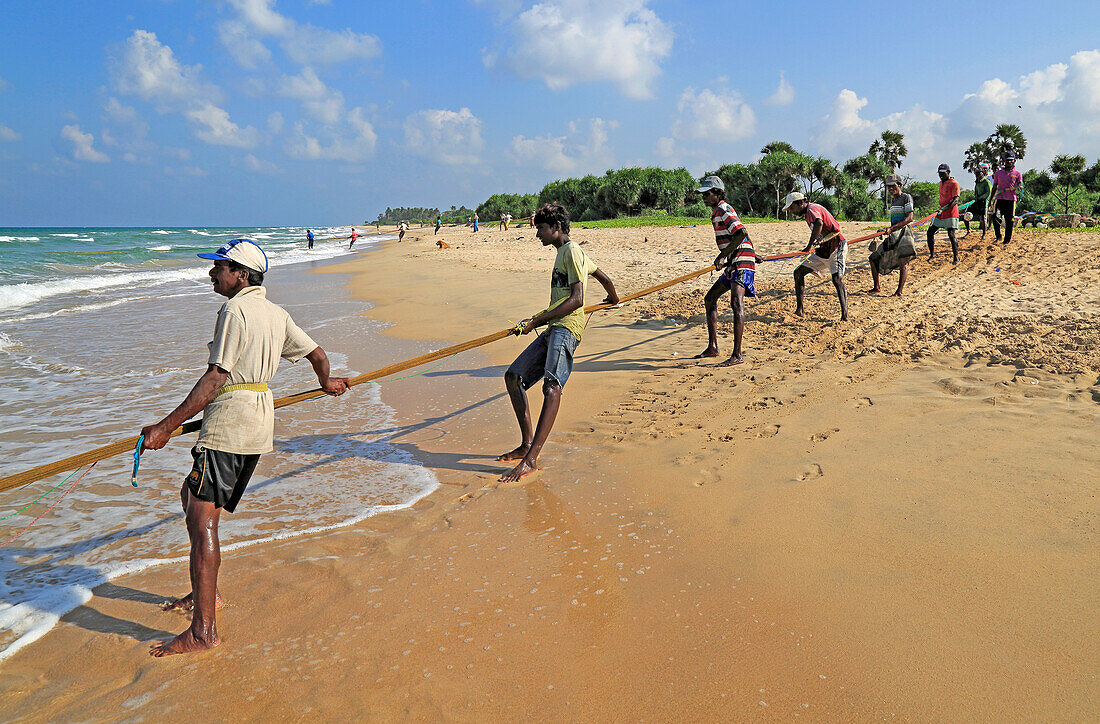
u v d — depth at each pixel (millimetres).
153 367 8156
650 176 63281
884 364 6379
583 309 4777
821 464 4238
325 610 3020
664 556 3320
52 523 4027
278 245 61406
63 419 6047
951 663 2414
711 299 7184
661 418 5430
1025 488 3658
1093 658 2375
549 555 3406
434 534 3711
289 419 5957
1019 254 12086
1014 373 5719
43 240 59781
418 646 2719
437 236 60594
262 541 3709
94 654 2787
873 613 2734
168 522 4047
